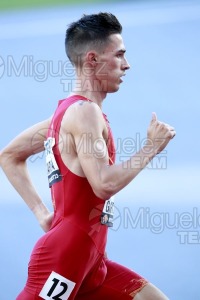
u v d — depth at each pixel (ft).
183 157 84.94
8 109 114.52
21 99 119.03
